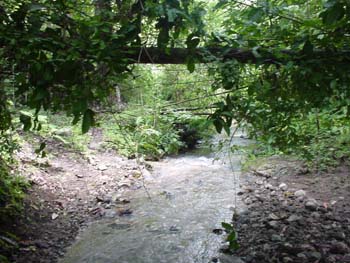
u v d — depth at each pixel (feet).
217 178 22.66
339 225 14.23
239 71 9.76
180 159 28.58
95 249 14.19
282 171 21.52
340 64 9.25
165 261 13.15
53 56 7.74
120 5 8.69
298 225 14.67
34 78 7.95
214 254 13.43
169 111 15.33
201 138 30.53
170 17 7.79
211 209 17.72
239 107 10.08
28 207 16.56
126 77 8.41
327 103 10.70
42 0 8.59
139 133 18.98
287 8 9.80
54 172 21.91
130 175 23.58
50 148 25.14
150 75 17.58
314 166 20.85
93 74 8.05
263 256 12.72
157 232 15.55
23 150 22.65
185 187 21.40
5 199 15.83
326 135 20.84
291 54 9.41
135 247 14.25
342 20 8.54
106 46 7.80
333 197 16.98
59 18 7.91
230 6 10.72
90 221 17.01
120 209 18.26
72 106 8.13
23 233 14.62
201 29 8.60
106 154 27.14
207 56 9.12
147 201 19.42
